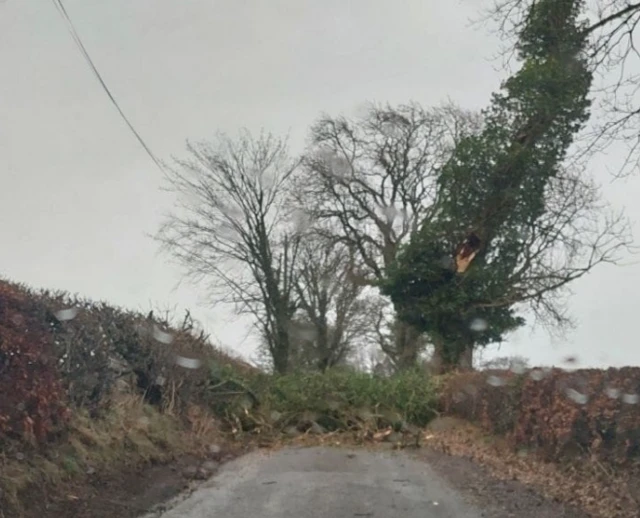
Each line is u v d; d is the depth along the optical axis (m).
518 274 29.61
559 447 11.79
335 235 39.41
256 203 36.78
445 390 20.98
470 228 28.56
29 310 9.60
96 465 10.30
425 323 30.83
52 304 10.41
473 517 9.06
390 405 20.59
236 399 19.55
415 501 10.05
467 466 13.88
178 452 13.77
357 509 9.41
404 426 19.75
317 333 37.56
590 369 11.65
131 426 12.75
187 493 10.55
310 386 20.61
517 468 12.95
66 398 10.60
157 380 15.51
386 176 40.22
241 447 17.78
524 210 27.70
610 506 9.30
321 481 11.69
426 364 32.03
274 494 10.47
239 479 12.02
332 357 37.62
